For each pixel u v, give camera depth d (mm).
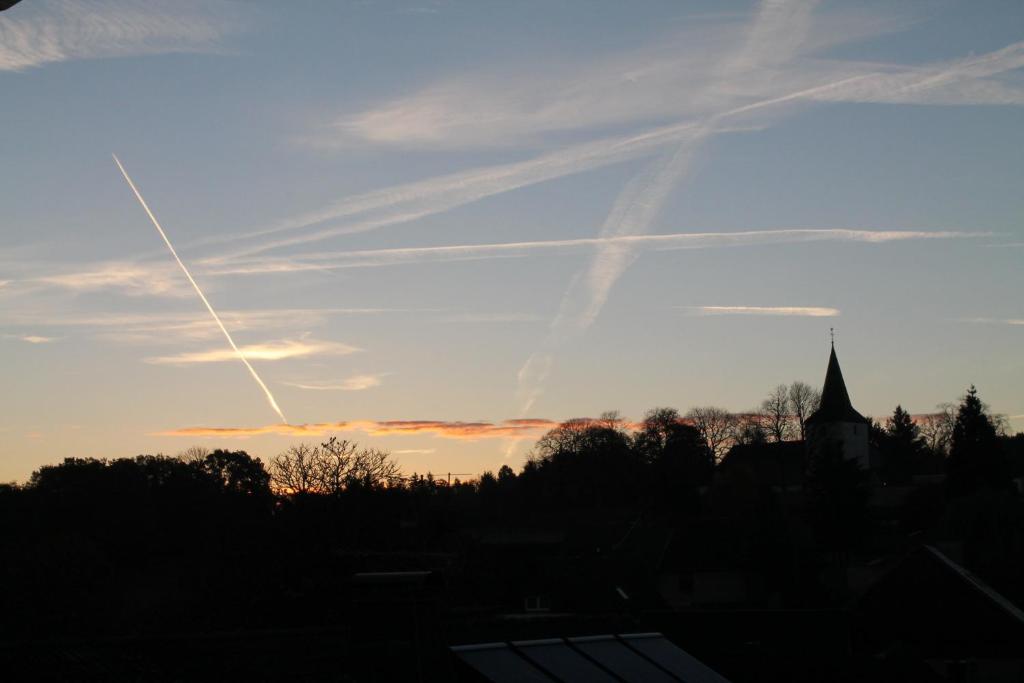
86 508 66312
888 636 37188
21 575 46438
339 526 48375
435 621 15711
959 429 101750
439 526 54312
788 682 27391
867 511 89875
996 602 37344
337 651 16484
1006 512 70812
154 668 15172
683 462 129000
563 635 18953
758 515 84000
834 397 144875
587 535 91562
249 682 15195
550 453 130375
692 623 30484
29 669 14484
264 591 44656
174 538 63719
